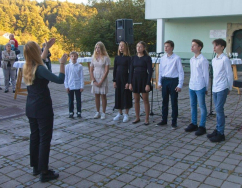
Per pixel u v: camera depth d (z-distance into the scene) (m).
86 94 8.58
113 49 22.14
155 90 9.05
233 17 12.44
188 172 3.41
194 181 3.19
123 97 5.48
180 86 4.82
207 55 13.33
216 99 4.37
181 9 12.26
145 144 4.38
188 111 6.35
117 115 5.76
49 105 3.19
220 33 12.88
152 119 5.74
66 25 23.92
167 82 4.98
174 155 3.93
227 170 3.44
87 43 21.16
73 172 3.48
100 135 4.83
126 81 5.44
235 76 9.10
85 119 5.83
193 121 4.91
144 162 3.72
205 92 4.64
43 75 3.04
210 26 13.08
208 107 6.66
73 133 4.95
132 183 3.18
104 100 5.76
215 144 4.30
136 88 5.20
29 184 3.20
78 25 22.17
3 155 4.01
